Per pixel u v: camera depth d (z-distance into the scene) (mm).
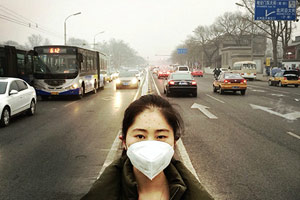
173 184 978
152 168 841
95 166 5477
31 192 4340
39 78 17438
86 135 8141
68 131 8703
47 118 11125
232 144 7070
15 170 5293
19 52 19781
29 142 7387
